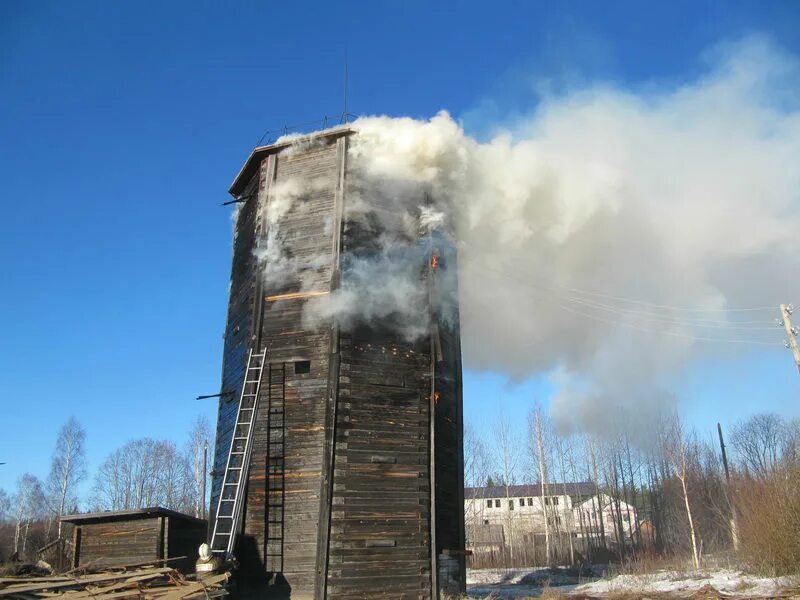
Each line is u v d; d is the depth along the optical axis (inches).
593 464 2623.0
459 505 786.2
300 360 756.6
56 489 2314.2
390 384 750.5
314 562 676.7
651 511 2501.2
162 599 548.1
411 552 698.2
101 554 959.6
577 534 2913.4
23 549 2299.5
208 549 643.5
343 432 712.4
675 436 1781.5
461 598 730.2
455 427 813.2
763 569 1090.1
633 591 967.0
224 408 848.9
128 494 2659.9
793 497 1082.1
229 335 890.1
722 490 2103.8
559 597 909.8
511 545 2486.5
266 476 726.5
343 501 688.4
